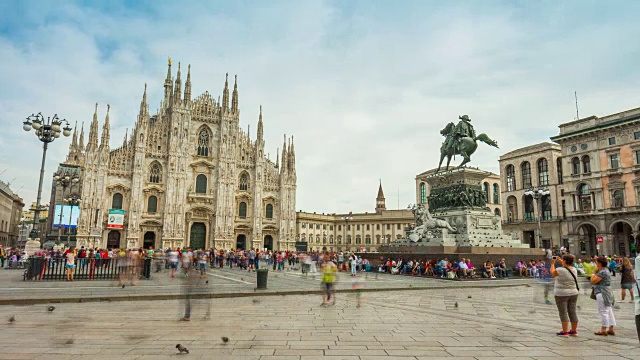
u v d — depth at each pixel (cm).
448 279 3128
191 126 8312
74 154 8700
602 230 7056
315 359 868
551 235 8781
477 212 3956
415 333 1162
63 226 7081
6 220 14325
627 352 945
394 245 4294
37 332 1148
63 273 3139
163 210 7762
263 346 988
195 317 1441
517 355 912
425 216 4162
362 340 1063
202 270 3572
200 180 8256
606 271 1170
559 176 8969
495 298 2091
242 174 8706
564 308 1139
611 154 7075
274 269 4709
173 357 876
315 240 12075
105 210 7325
